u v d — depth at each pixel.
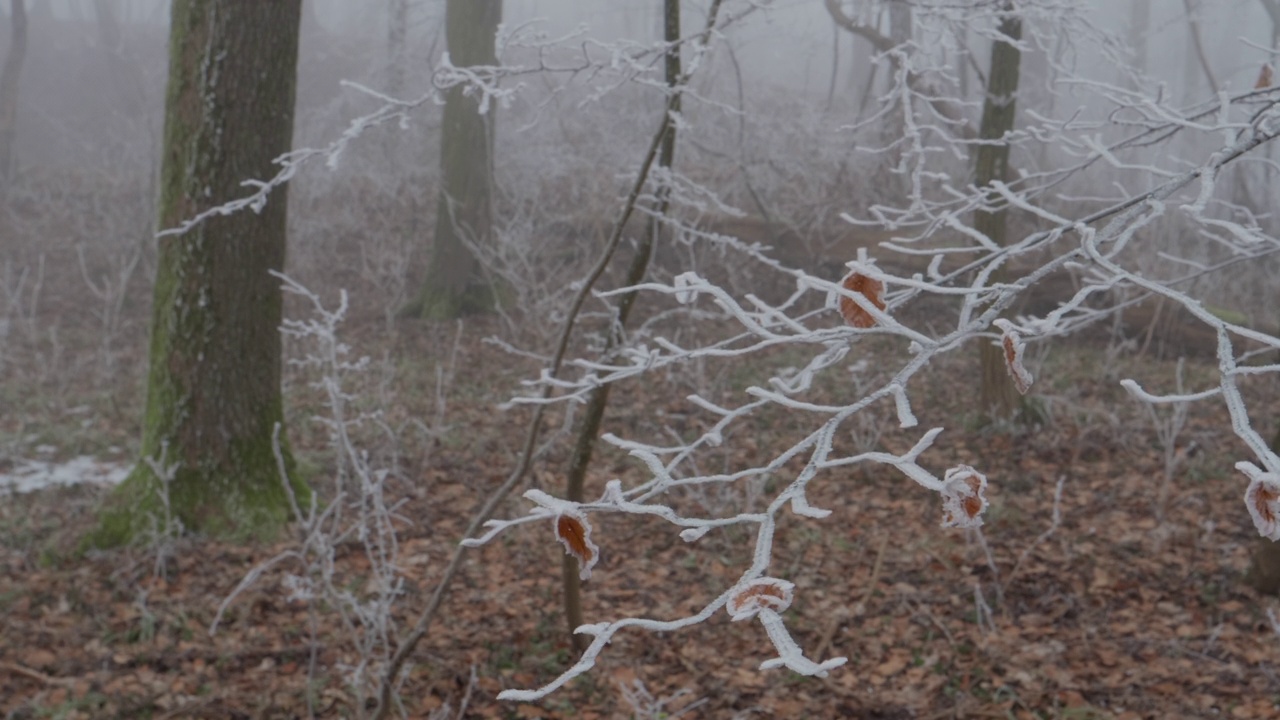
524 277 13.66
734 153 12.70
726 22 4.55
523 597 6.80
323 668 6.00
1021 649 6.02
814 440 1.47
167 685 5.79
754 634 6.38
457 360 12.02
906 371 1.53
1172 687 5.57
